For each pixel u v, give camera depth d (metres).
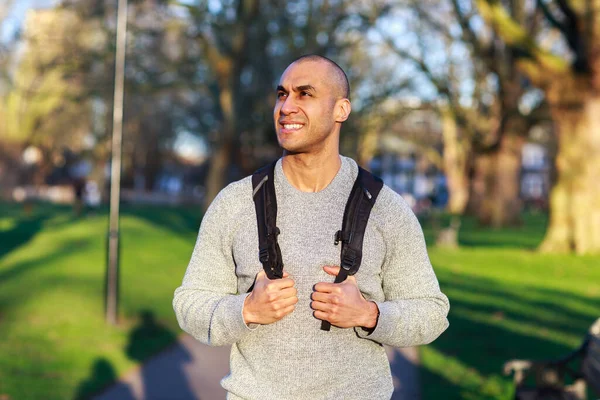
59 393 5.84
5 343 7.61
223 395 6.02
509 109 26.48
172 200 59.16
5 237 21.70
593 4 17.72
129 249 18.77
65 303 10.20
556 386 4.83
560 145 19.23
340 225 2.38
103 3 21.94
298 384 2.30
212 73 25.92
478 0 18.03
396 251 2.41
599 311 9.97
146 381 6.40
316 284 2.25
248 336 2.37
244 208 2.45
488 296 11.25
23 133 43.59
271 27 24.78
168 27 22.50
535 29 26.66
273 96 26.64
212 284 2.48
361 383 2.33
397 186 74.69
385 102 28.02
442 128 47.50
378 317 2.26
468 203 43.50
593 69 18.19
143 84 23.86
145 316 9.41
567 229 19.25
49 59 26.23
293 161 2.43
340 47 24.34
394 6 24.19
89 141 48.88
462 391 5.83
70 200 52.25
